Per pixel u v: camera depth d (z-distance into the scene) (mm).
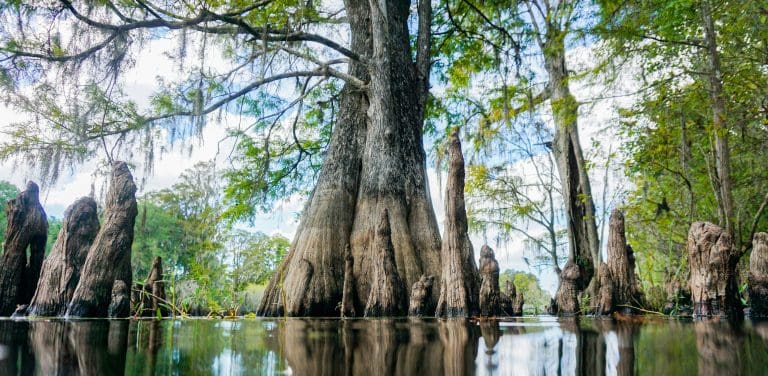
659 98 14891
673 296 13297
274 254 22438
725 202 12922
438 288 14031
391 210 15117
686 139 16438
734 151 16609
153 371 2545
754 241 10523
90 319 7637
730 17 13078
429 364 2896
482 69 24000
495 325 6891
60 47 14562
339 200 15820
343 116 17391
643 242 21750
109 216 8523
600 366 2854
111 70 14852
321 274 14328
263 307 14742
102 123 16500
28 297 10258
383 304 11711
